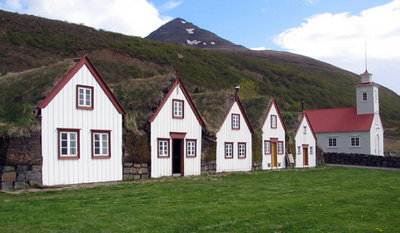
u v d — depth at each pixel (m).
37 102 19.22
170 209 12.57
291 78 117.56
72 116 20.16
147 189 18.20
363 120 55.41
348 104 108.31
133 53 83.56
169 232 9.73
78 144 20.31
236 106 32.84
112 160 22.16
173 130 26.30
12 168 17.61
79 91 20.69
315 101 104.25
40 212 11.72
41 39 70.38
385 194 17.77
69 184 19.64
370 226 10.95
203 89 80.00
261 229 10.24
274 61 154.88
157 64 84.44
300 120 43.34
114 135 22.41
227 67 103.25
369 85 56.03
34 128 18.28
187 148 27.45
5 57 59.22
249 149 34.19
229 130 31.72
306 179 26.06
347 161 48.31
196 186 19.97
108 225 10.11
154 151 24.67
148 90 26.36
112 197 15.23
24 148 17.98
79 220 10.62
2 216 10.98
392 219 12.02
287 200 15.18
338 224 11.07
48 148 18.92
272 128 37.88
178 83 27.09
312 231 10.16
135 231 9.64
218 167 30.19
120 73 69.81
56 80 20.09
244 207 13.27
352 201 15.35
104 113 21.91
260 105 37.91
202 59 101.81
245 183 22.20
